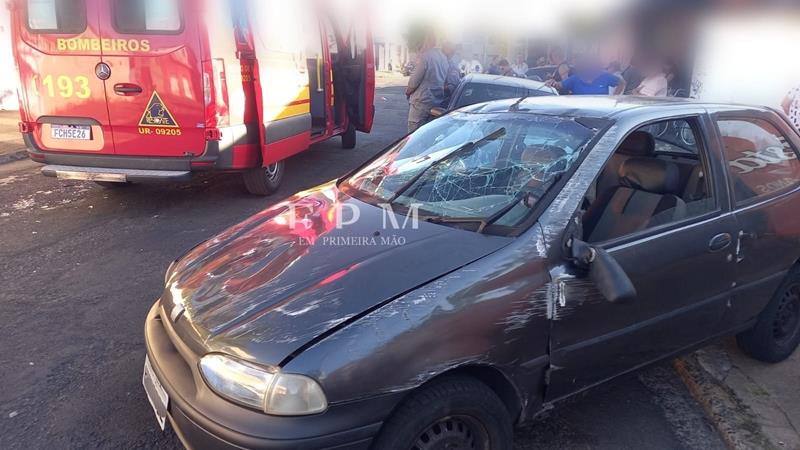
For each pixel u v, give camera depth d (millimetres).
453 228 2670
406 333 2150
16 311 4145
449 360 2199
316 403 2016
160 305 2795
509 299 2369
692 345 3182
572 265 2549
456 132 3430
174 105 5980
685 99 3502
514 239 2518
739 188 3291
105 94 6039
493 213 2693
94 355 3604
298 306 2258
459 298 2281
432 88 8188
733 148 3342
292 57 7359
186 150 6109
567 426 3088
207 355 2186
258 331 2174
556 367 2553
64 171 6258
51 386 3277
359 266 2436
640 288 2773
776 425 3074
